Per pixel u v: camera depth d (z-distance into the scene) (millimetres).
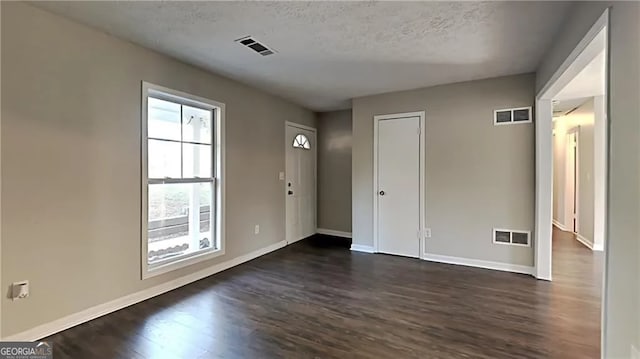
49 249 2377
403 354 2129
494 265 4031
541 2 2227
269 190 4848
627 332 1474
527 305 2898
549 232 3611
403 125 4590
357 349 2189
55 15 2393
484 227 4090
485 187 4074
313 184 6098
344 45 2984
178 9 2332
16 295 2189
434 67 3594
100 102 2695
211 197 3914
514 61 3410
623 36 1512
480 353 2139
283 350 2176
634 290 1420
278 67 3580
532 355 2111
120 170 2852
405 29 2658
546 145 3613
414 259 4453
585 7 2070
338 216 6051
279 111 5059
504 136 3953
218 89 3877
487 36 2789
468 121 4152
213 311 2781
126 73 2887
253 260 4395
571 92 4676
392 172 4684
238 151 4211
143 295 3037
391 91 4594
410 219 4574
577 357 2086
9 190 2176
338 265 4164
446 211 4312
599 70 3602
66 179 2477
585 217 5465
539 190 3641
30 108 2273
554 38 2818
